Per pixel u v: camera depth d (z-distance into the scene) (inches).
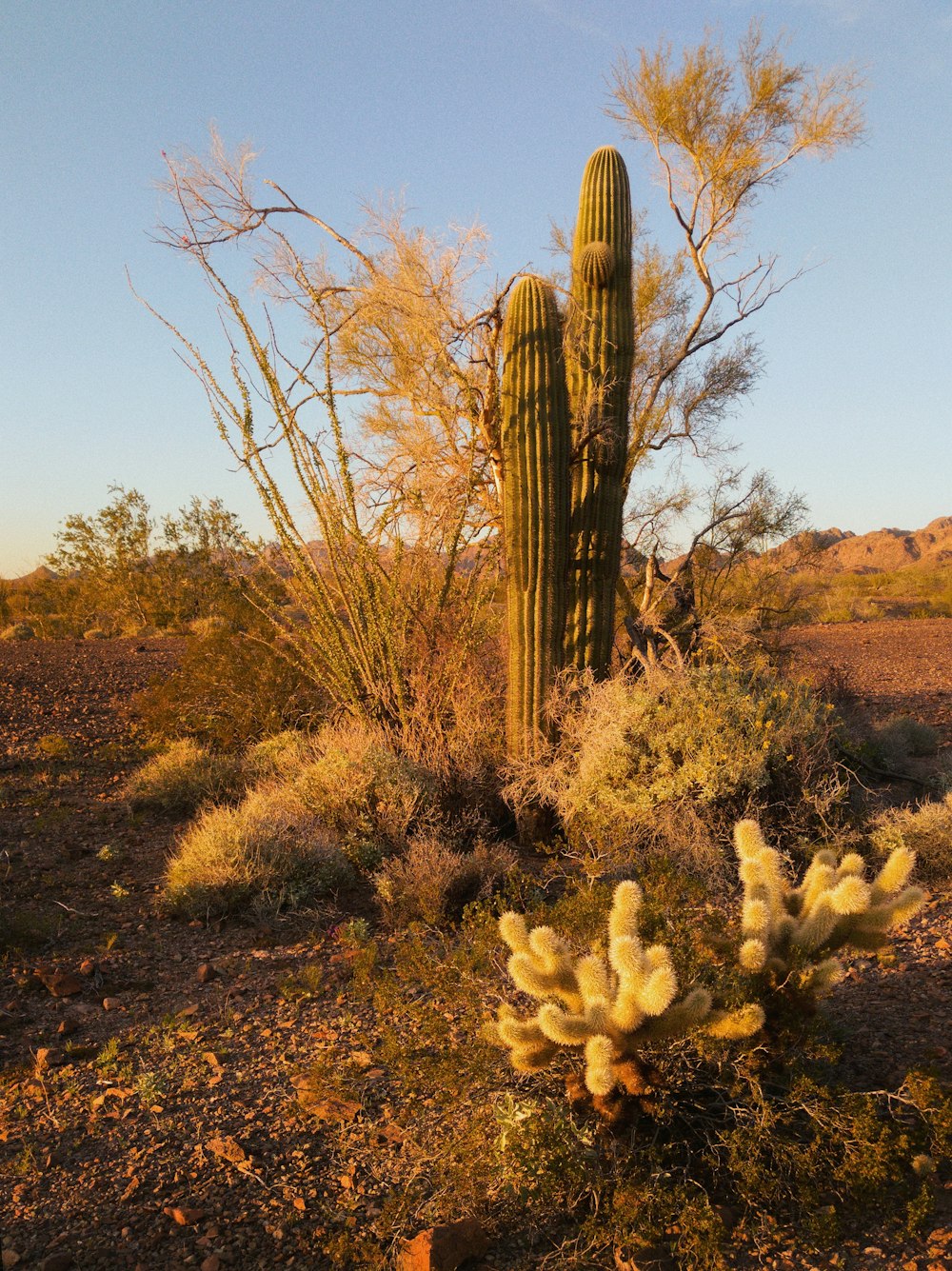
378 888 244.8
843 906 128.6
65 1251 111.1
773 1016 128.3
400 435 350.6
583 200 332.8
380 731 325.4
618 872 249.1
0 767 388.5
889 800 318.3
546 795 287.4
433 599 342.6
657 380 423.2
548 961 123.1
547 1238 112.6
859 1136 114.2
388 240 321.4
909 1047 154.3
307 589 336.5
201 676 450.3
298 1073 153.4
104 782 377.4
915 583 1860.2
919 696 554.3
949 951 201.2
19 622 1233.4
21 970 202.1
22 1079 155.3
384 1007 144.6
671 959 130.6
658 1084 125.0
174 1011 181.6
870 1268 105.7
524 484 296.4
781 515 436.5
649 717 286.2
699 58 408.8
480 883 240.4
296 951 212.8
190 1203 120.0
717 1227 106.9
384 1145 130.7
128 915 237.0
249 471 324.8
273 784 324.8
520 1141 116.3
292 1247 111.6
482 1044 136.4
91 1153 132.1
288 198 329.4
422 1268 104.5
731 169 410.6
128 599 1104.2
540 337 296.2
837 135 401.1
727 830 268.1
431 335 313.1
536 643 301.3
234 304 312.5
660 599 382.9
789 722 298.8
